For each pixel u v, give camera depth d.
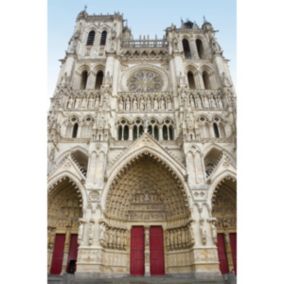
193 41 62.03
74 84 52.00
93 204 33.88
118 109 47.03
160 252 36.28
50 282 28.03
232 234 37.62
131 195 40.28
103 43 61.94
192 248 32.06
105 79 48.62
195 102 47.97
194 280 28.77
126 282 28.59
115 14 66.12
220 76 50.97
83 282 28.03
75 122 45.41
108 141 39.97
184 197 35.62
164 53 58.00
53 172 36.59
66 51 56.12
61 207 38.88
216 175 36.72
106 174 36.50
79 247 30.98
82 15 66.12
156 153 38.88
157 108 47.19
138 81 54.00
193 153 38.22
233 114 43.25
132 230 38.16
